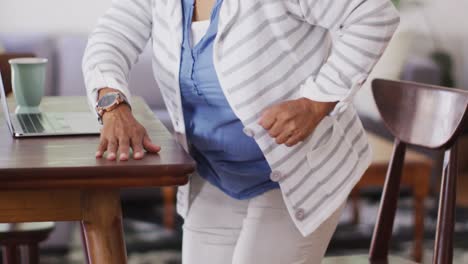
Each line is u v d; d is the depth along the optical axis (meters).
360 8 1.82
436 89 2.22
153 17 2.05
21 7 5.91
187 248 2.19
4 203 1.71
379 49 1.85
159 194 5.09
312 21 1.86
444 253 2.12
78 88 5.45
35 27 5.95
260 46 1.86
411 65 5.43
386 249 2.40
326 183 1.97
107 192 1.74
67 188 1.64
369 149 2.07
